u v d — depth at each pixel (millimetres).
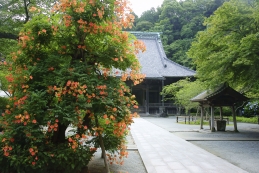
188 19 56656
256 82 12828
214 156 7457
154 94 38906
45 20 4797
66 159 4277
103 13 4414
